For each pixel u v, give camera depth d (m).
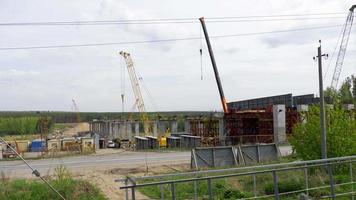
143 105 99.38
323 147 19.55
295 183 18.75
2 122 168.50
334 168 21.31
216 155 33.72
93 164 41.78
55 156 52.06
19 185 23.16
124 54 99.19
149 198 20.77
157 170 35.22
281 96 77.69
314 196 16.55
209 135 68.94
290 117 63.97
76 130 175.62
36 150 60.31
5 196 21.00
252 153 35.12
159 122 97.81
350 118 26.03
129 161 43.56
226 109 74.50
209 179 11.34
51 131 144.12
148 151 57.38
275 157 35.66
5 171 36.84
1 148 51.94
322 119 19.67
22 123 168.75
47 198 21.23
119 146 79.19
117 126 109.12
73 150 60.50
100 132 136.88
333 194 14.14
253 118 65.38
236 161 33.78
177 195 20.34
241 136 60.50
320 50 20.86
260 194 18.94
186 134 77.81
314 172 20.17
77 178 29.45
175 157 46.00
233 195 19.28
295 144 26.38
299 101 80.44
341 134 24.39
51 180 25.39
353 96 111.44
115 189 25.19
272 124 63.59
